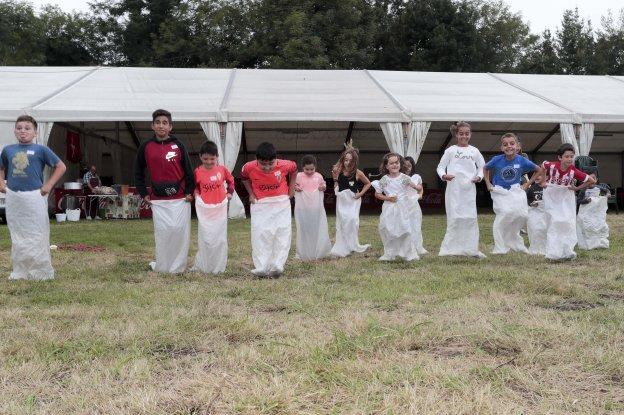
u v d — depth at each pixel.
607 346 3.20
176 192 6.51
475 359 3.04
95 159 21.47
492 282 5.45
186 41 35.62
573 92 19.23
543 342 3.28
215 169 6.56
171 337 3.52
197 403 2.47
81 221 15.45
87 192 16.86
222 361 3.04
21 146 6.07
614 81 21.36
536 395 2.57
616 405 2.43
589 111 16.77
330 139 21.89
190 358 3.14
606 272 5.98
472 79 20.88
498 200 7.54
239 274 6.42
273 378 2.71
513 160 7.40
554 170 6.89
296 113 15.86
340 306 4.43
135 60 39.28
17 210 6.01
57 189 17.42
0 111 14.85
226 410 2.42
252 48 34.78
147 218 17.14
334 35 34.81
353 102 17.00
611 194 18.58
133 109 15.48
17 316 4.18
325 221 7.72
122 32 39.81
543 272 6.01
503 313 4.08
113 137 21.73
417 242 8.16
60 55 40.47
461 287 5.14
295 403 2.47
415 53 35.91
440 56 35.69
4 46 38.59
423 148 23.97
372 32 36.06
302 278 5.98
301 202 7.61
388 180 7.25
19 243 6.02
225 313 4.25
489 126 21.22
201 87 18.20
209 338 3.51
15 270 6.09
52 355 3.20
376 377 2.76
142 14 39.69
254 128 20.14
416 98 17.61
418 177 8.25
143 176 6.57
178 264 6.58
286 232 6.26
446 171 7.52
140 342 3.42
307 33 32.75
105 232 11.84
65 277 6.23
